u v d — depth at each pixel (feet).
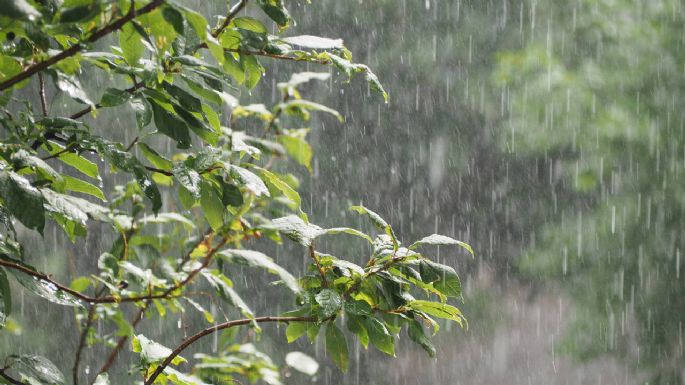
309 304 11.52
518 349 75.82
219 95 11.02
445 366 71.31
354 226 68.44
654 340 57.93
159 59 9.95
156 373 11.12
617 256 58.34
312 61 11.62
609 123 58.03
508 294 79.20
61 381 11.02
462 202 76.89
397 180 73.92
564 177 73.36
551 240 62.23
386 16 75.82
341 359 11.32
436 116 75.72
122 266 10.70
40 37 9.57
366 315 11.22
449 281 11.37
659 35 60.13
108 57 10.89
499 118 74.90
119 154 10.69
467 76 75.72
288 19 11.52
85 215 10.05
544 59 62.34
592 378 75.97
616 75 59.67
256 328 10.36
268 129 10.19
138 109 10.62
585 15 63.72
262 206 11.22
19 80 9.82
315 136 69.56
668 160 58.03
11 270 10.40
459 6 76.54
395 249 11.50
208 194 10.74
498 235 77.10
